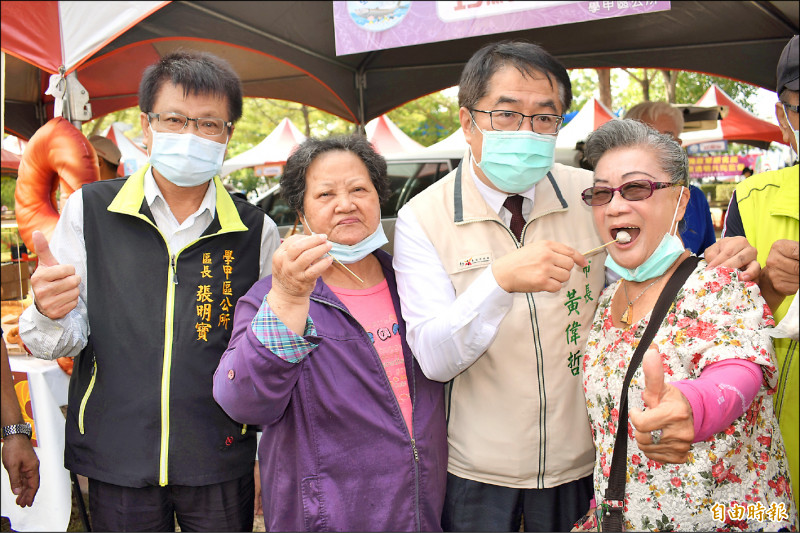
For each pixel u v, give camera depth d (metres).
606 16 3.26
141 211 1.74
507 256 1.40
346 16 3.65
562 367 1.62
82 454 1.71
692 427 1.06
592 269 1.71
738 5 4.30
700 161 11.45
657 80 16.50
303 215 1.63
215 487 1.77
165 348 1.70
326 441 1.46
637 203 1.34
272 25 4.64
